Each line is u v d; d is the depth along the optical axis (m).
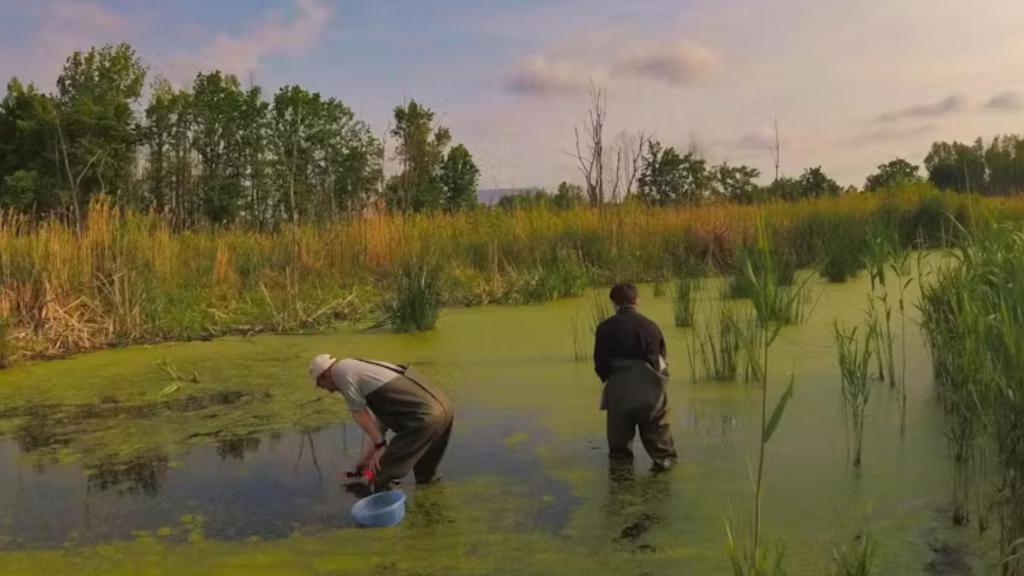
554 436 7.20
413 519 5.54
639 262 18.80
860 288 14.59
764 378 4.07
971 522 5.07
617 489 5.90
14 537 5.52
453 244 19.09
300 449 7.12
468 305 15.40
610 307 14.32
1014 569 4.31
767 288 4.31
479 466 6.52
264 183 42.84
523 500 5.79
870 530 5.02
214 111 44.91
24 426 8.20
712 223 20.22
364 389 6.08
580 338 11.62
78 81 41.38
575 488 5.95
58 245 13.06
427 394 6.07
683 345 10.52
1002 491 5.11
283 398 8.89
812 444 6.60
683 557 4.83
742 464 6.25
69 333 11.96
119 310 12.69
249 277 16.17
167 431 7.83
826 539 4.94
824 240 19.06
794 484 5.80
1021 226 8.30
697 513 5.41
